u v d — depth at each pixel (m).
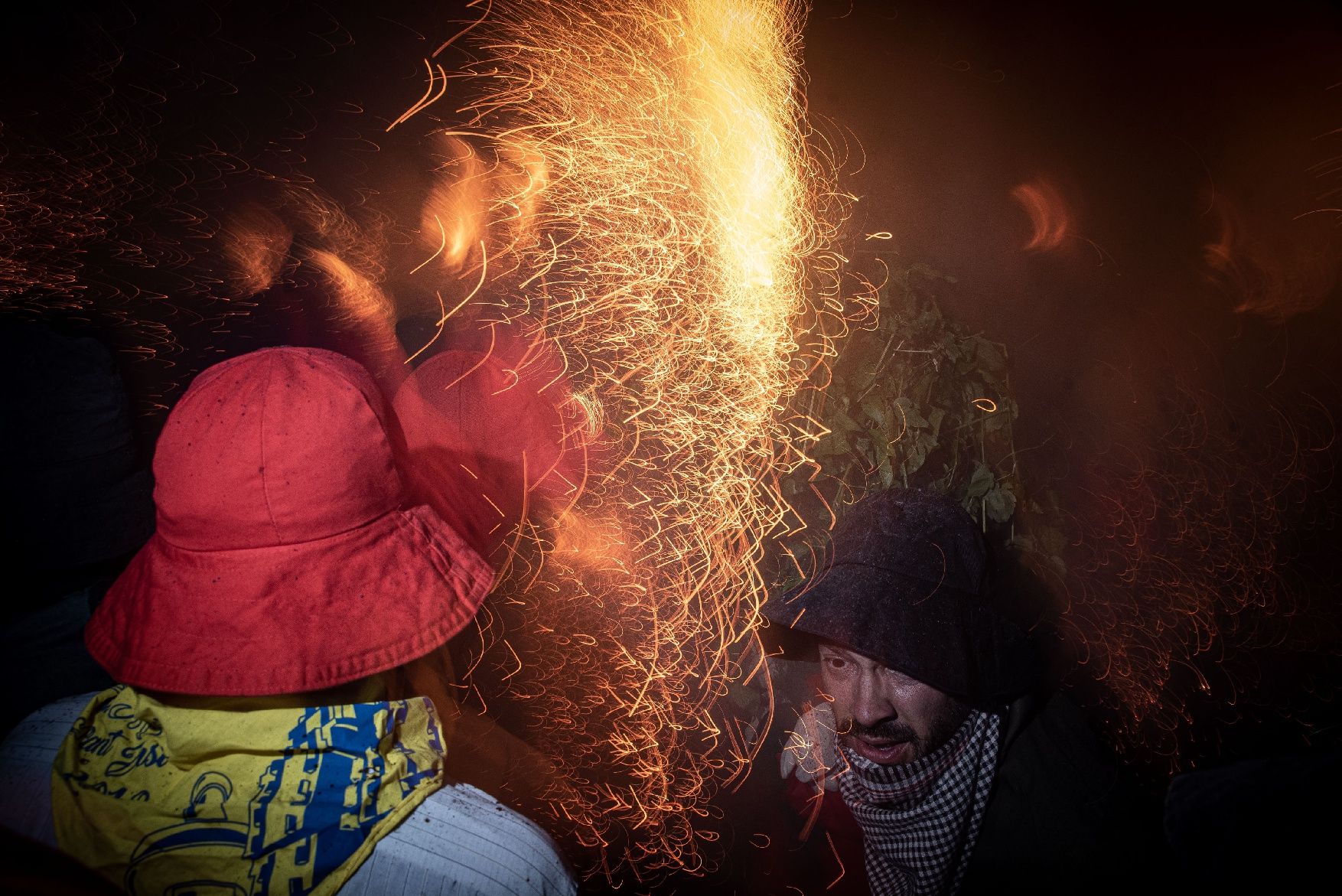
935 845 1.86
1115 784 1.91
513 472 2.52
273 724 1.12
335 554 1.19
